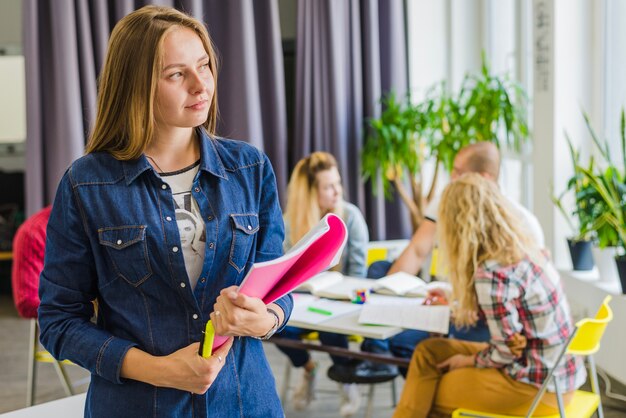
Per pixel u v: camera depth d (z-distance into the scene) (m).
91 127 1.57
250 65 5.39
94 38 5.22
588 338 2.54
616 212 3.77
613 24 4.31
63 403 2.03
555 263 4.59
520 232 2.73
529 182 5.34
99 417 1.49
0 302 6.74
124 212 1.47
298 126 5.65
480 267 2.69
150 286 1.48
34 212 5.19
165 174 1.51
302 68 5.59
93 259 1.51
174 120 1.44
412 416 2.83
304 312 3.05
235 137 5.47
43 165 5.22
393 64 5.70
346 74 5.66
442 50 5.89
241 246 1.53
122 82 1.45
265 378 1.59
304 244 1.33
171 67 1.42
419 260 3.81
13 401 4.25
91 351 1.45
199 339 1.49
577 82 4.48
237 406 1.54
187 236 1.49
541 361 2.65
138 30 1.42
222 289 1.46
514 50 5.51
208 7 5.40
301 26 5.55
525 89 5.33
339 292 3.29
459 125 5.10
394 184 5.80
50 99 5.19
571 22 4.45
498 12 5.67
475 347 2.95
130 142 1.45
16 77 7.12
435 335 3.10
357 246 3.94
